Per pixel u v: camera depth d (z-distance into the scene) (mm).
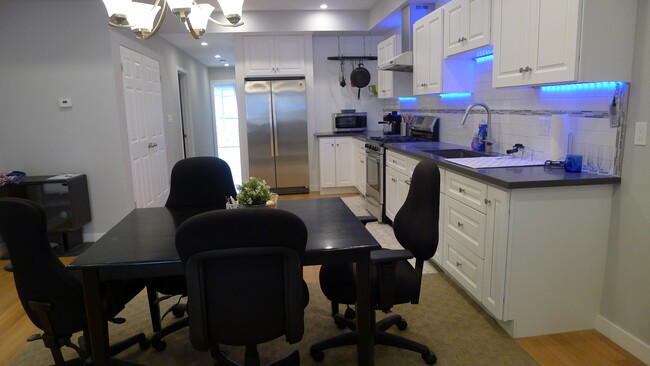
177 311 2547
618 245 2148
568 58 2023
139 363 2023
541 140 2717
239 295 1494
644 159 1979
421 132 4684
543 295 2221
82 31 3873
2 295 2961
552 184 2076
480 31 2859
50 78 3912
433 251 1862
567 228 2166
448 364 2035
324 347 2090
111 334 2404
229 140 10398
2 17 3812
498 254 2199
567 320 2281
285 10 5465
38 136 3979
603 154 2217
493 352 2127
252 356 1693
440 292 2791
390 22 5145
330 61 6246
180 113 6688
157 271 1610
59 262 1690
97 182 4086
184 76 7191
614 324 2197
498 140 3230
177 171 2549
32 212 1572
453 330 2334
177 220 2111
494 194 2205
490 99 3305
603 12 1954
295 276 1495
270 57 5855
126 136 4223
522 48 2377
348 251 1674
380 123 5875
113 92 3977
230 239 1373
